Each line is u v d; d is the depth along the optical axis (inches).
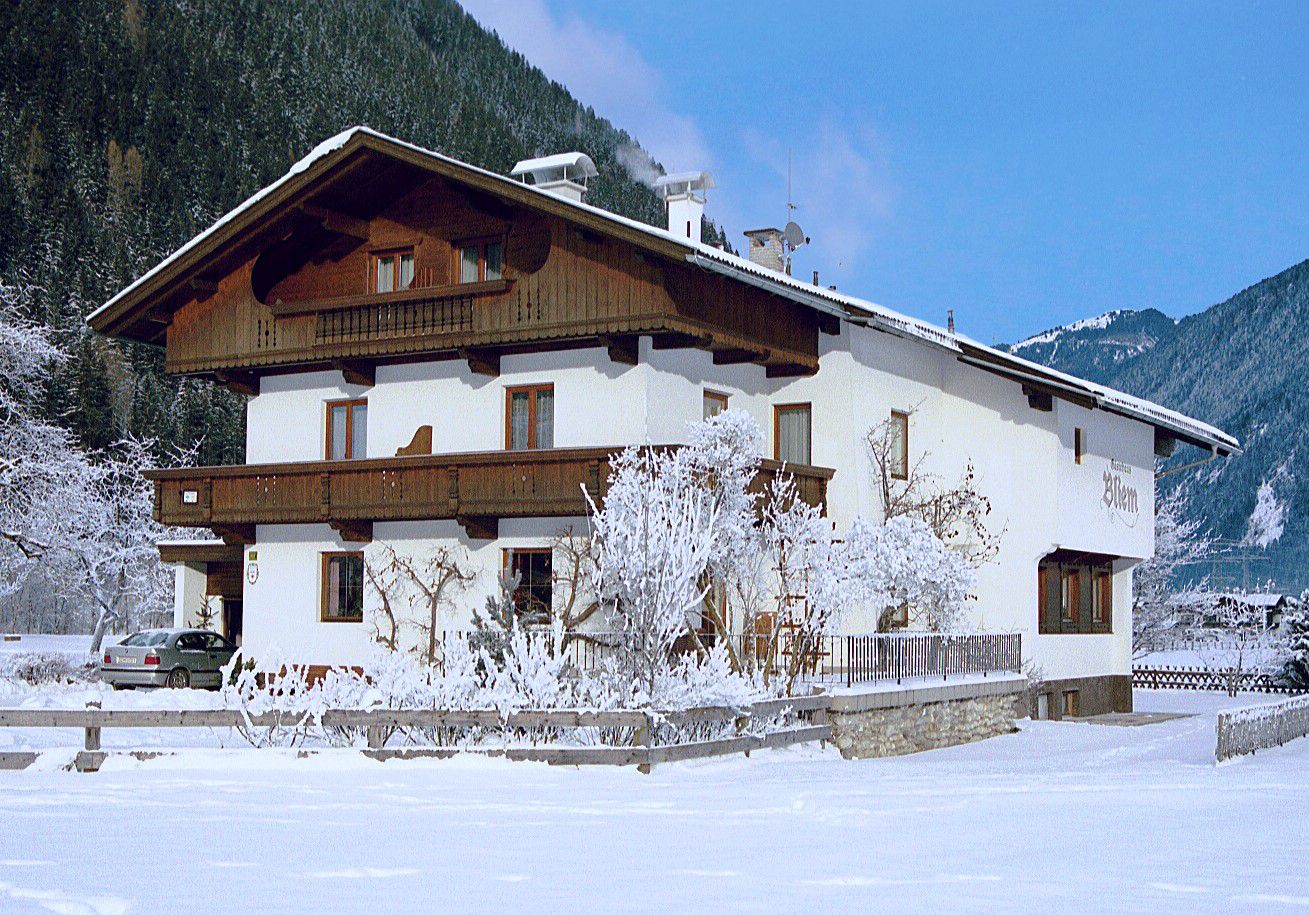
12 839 411.2
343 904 318.3
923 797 546.3
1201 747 984.3
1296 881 351.9
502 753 643.5
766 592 982.4
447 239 1065.5
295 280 1143.0
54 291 3636.8
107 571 1632.6
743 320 1009.5
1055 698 1245.1
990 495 1180.5
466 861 378.9
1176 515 2086.6
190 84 5644.7
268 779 577.0
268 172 5172.2
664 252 919.7
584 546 960.9
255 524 1144.8
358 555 1106.1
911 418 1155.9
